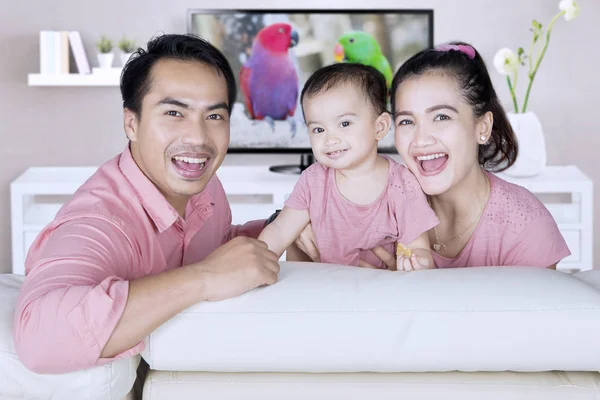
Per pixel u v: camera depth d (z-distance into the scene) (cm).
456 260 172
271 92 411
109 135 434
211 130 144
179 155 142
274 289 121
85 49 425
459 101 158
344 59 410
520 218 167
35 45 424
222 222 192
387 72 410
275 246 180
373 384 118
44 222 379
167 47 143
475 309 115
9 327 121
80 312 112
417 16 407
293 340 115
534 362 116
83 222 133
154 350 116
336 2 427
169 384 118
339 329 115
